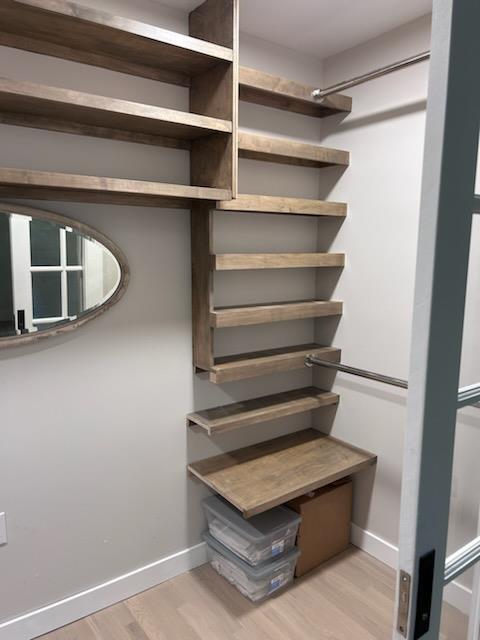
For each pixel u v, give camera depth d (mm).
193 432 2199
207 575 2236
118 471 1998
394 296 2152
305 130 2381
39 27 1470
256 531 2061
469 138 608
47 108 1510
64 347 1800
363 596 2098
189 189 1694
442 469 675
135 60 1754
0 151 1584
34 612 1851
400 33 2025
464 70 583
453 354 654
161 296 2021
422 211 611
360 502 2410
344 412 2447
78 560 1937
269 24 2014
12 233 1614
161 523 2154
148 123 1682
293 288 2473
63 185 1454
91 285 1794
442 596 732
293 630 1906
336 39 2154
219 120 1732
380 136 2145
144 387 2023
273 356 2252
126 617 1969
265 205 2031
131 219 1901
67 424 1844
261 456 2301
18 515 1772
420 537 667
